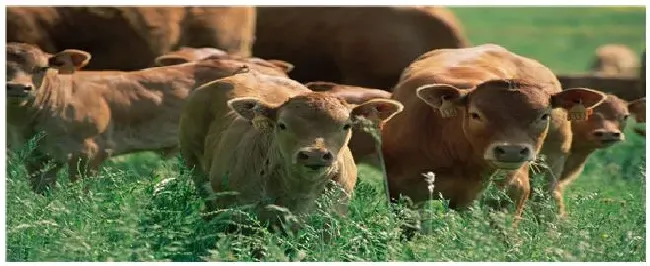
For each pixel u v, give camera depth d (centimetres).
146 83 2003
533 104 1477
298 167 1402
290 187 1435
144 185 1562
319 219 1416
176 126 2017
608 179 2053
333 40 2689
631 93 2650
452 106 1512
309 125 1395
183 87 2019
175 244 1400
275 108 1433
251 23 2570
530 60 1788
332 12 2686
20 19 2312
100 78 1973
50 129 1894
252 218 1393
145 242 1363
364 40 2672
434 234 1450
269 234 1391
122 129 1978
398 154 1579
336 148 1400
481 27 5994
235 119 1541
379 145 1533
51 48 2348
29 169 1884
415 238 1460
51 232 1402
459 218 1455
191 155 1659
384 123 1570
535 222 1508
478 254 1349
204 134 1623
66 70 1898
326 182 1435
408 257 1391
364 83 2694
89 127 1928
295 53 2709
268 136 1448
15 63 1862
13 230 1394
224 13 2481
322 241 1373
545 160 1669
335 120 1402
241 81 1619
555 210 1597
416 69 1678
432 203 1569
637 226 1516
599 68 4112
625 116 1912
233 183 1462
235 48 2512
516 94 1485
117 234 1391
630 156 2272
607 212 1591
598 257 1387
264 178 1448
